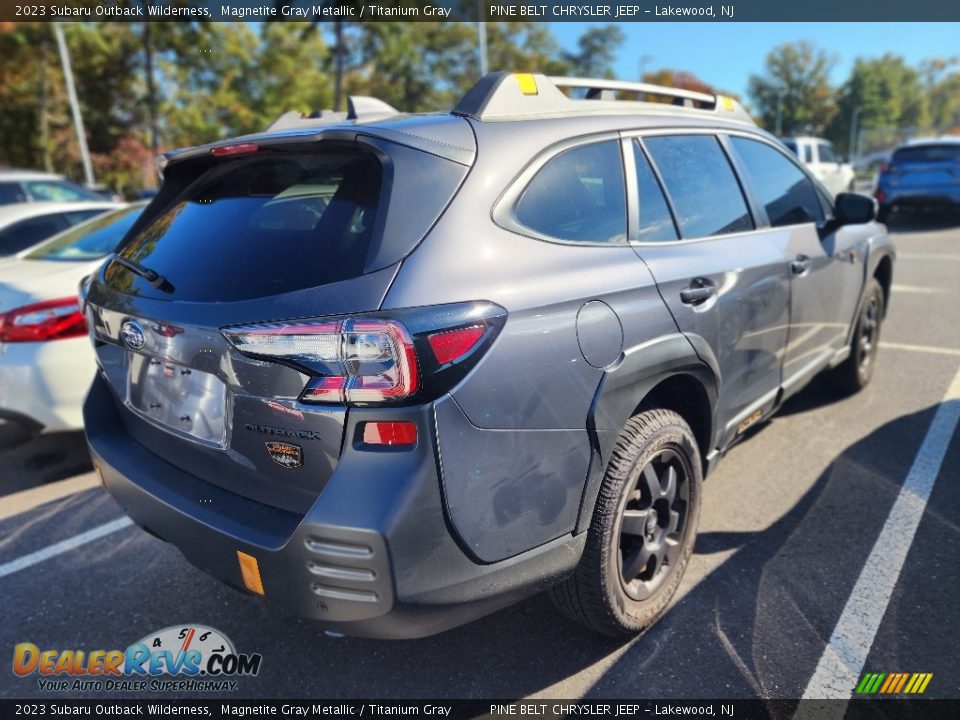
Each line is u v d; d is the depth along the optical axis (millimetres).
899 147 13328
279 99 33125
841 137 70250
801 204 3576
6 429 3811
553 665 2348
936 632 2387
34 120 29891
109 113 31438
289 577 1769
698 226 2715
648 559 2383
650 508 2355
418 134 1964
